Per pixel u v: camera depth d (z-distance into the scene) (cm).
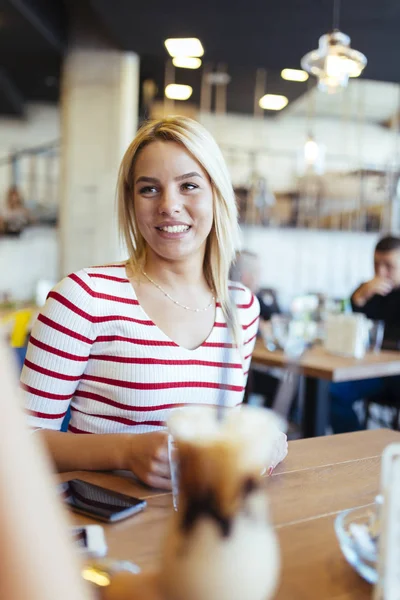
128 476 104
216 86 646
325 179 701
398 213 710
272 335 280
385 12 455
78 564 29
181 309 139
